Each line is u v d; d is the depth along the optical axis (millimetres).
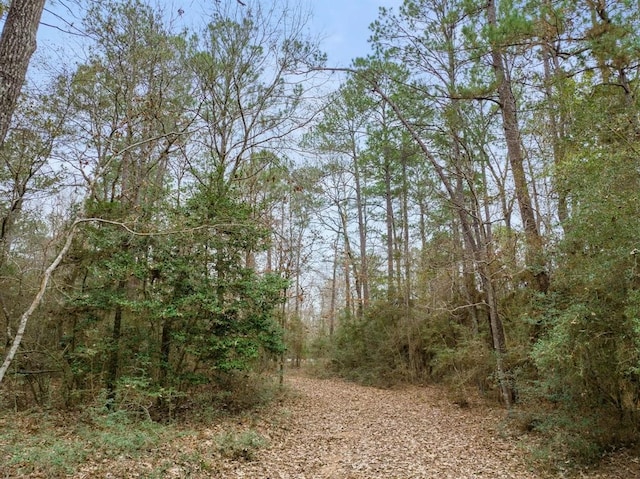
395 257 19375
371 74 13156
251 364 11023
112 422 7070
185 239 9523
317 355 21688
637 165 5867
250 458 6652
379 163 21609
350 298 21547
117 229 9219
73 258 9172
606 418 7133
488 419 10312
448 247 14414
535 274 9367
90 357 8797
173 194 10367
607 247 6133
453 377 13031
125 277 9234
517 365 10117
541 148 10039
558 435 7125
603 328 6375
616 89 8375
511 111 10820
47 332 9164
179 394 9016
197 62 11984
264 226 11234
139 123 10562
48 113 9922
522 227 10508
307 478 5996
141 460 5938
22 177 9984
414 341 17328
